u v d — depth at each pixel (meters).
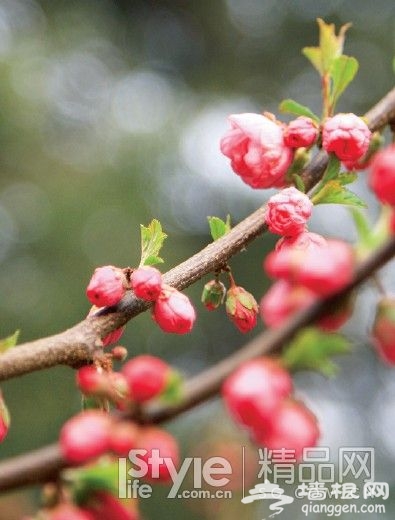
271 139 2.05
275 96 16.25
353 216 1.10
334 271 1.03
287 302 1.07
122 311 1.75
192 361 12.45
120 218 11.80
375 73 15.75
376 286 1.14
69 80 13.16
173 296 1.84
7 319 10.88
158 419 1.10
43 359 1.54
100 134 12.75
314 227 12.95
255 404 1.01
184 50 16.58
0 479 1.08
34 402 9.95
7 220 11.68
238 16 16.75
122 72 14.60
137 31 16.47
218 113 15.80
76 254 11.44
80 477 1.19
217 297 2.14
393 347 1.13
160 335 11.34
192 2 16.52
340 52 2.10
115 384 1.36
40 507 1.21
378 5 16.33
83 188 11.98
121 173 12.33
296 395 1.10
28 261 11.42
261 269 12.73
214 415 7.49
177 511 7.77
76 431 1.08
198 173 13.38
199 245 13.34
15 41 12.62
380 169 1.08
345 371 12.84
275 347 1.05
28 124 11.99
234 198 13.64
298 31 16.55
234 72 16.45
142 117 13.33
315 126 2.05
